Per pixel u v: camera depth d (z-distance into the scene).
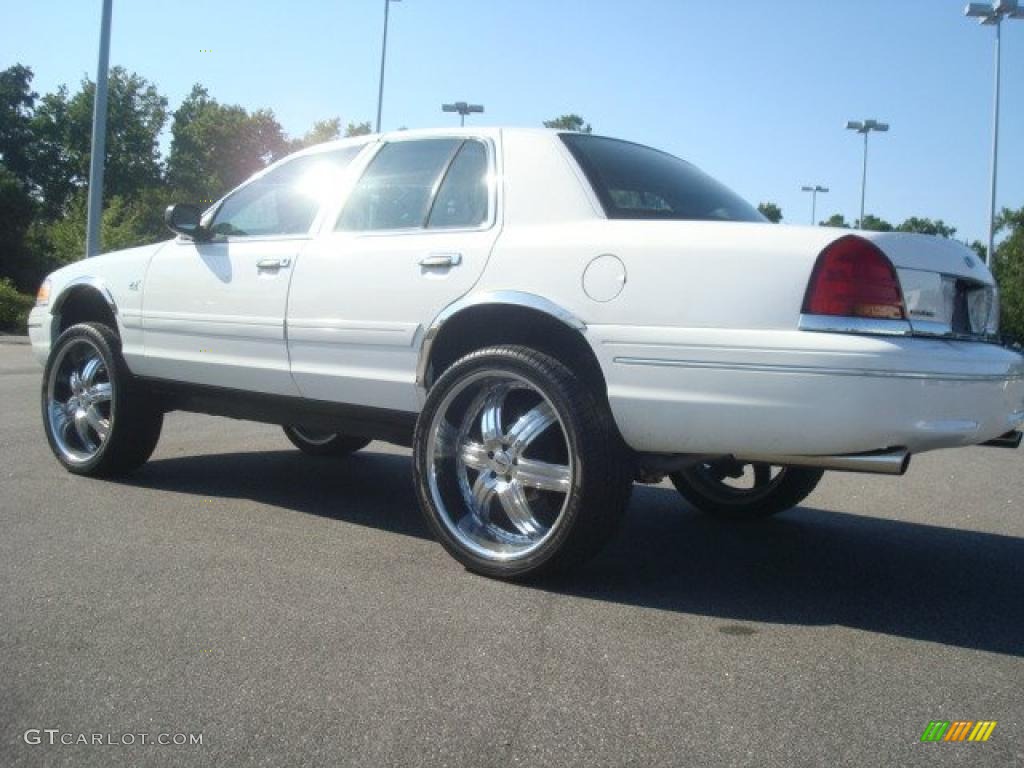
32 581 3.55
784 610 3.50
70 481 5.31
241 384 4.81
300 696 2.63
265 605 3.35
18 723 2.47
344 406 4.39
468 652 2.97
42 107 57.91
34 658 2.86
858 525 5.02
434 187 4.26
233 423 7.98
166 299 5.09
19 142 57.16
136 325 5.22
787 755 2.37
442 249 4.00
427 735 2.43
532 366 3.58
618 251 3.52
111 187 58.06
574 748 2.38
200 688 2.67
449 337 4.03
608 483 3.49
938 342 3.29
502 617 3.29
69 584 3.52
